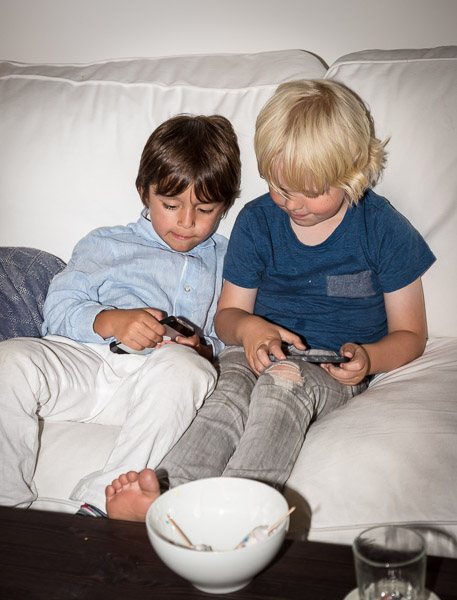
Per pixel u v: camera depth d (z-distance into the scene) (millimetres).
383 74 1268
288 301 1270
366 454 901
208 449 968
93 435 1085
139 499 795
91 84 1401
